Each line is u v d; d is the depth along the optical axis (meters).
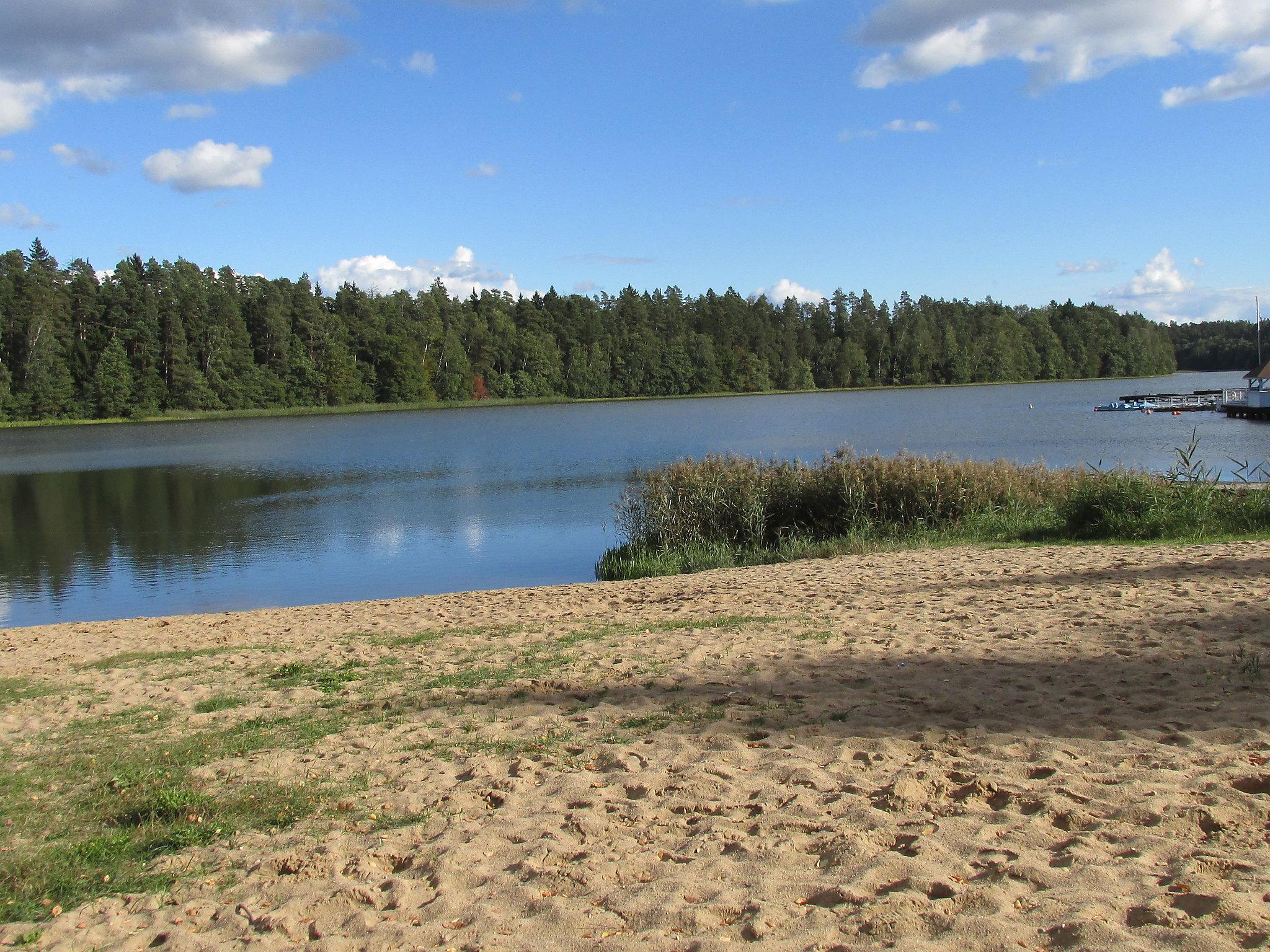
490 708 6.67
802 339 127.31
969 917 3.15
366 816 4.78
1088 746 4.88
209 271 114.50
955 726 5.41
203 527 24.88
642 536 18.44
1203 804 3.93
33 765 6.07
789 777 4.81
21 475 40.31
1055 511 16.62
